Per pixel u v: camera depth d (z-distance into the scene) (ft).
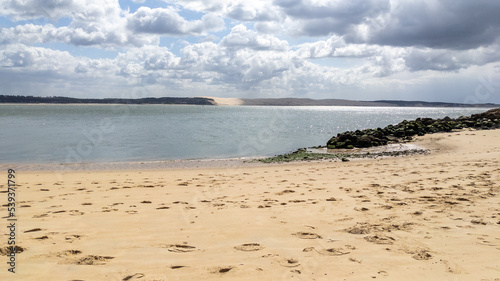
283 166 45.80
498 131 81.20
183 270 10.85
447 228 15.01
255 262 11.53
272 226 15.93
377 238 13.92
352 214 17.94
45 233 14.76
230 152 67.10
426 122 113.50
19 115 228.63
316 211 18.79
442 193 22.56
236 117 244.83
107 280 10.04
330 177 32.91
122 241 13.76
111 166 47.26
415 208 18.86
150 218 17.54
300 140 93.30
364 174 34.17
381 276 10.35
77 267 11.02
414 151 59.72
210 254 12.33
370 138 74.02
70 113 280.92
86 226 15.96
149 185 29.45
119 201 22.27
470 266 10.96
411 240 13.58
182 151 67.62
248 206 20.40
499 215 16.80
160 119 202.69
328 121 212.23
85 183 31.24
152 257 11.99
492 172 30.25
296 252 12.50
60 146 71.77
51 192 26.08
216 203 21.40
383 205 19.84
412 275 10.38
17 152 62.28
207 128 133.59
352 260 11.66
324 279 10.17
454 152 55.01
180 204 21.18
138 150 68.13
